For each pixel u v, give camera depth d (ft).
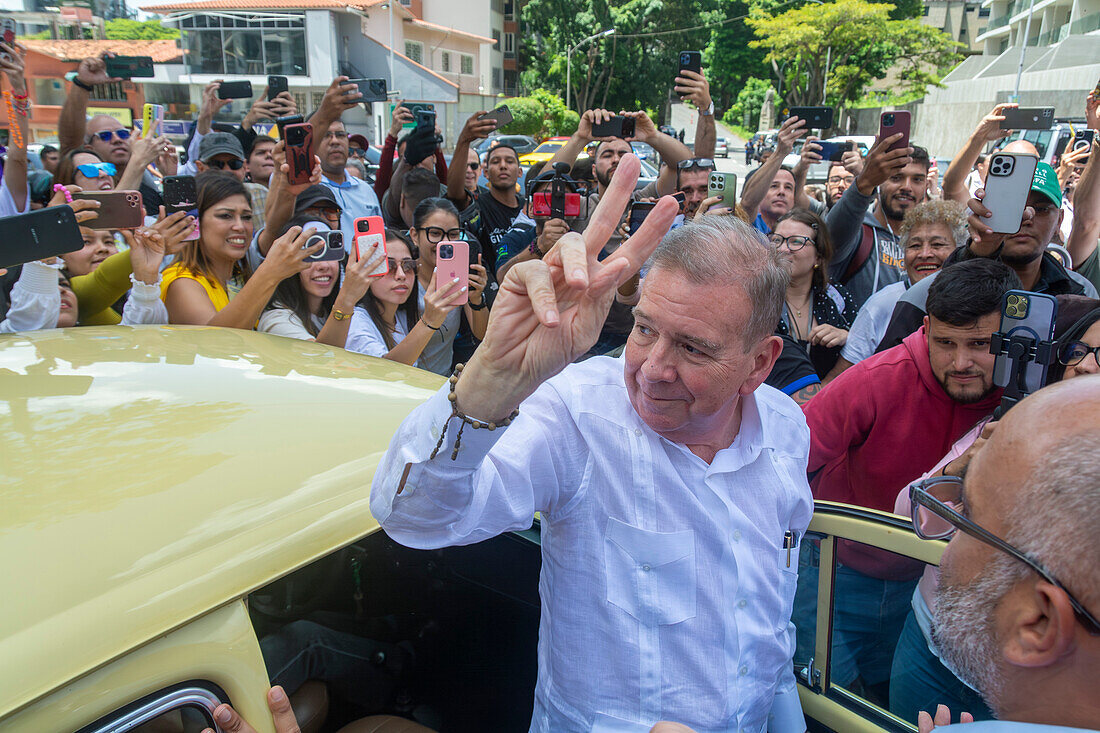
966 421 7.02
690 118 119.14
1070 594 2.37
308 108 105.70
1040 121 13.17
